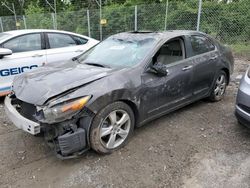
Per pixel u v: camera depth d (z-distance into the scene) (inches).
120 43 161.9
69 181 109.5
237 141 138.9
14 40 213.2
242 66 320.8
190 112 178.4
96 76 123.7
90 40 266.4
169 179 109.3
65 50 238.8
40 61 221.0
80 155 121.2
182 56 161.2
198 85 172.7
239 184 105.0
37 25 625.0
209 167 116.6
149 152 129.3
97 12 523.2
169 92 149.9
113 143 127.0
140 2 614.9
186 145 135.6
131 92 127.6
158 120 165.5
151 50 143.9
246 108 134.0
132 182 107.9
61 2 877.8
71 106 107.3
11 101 130.2
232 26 411.8
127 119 130.6
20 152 131.8
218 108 185.6
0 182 109.8
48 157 127.1
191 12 423.5
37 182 109.5
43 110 107.1
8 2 976.9
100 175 112.7
